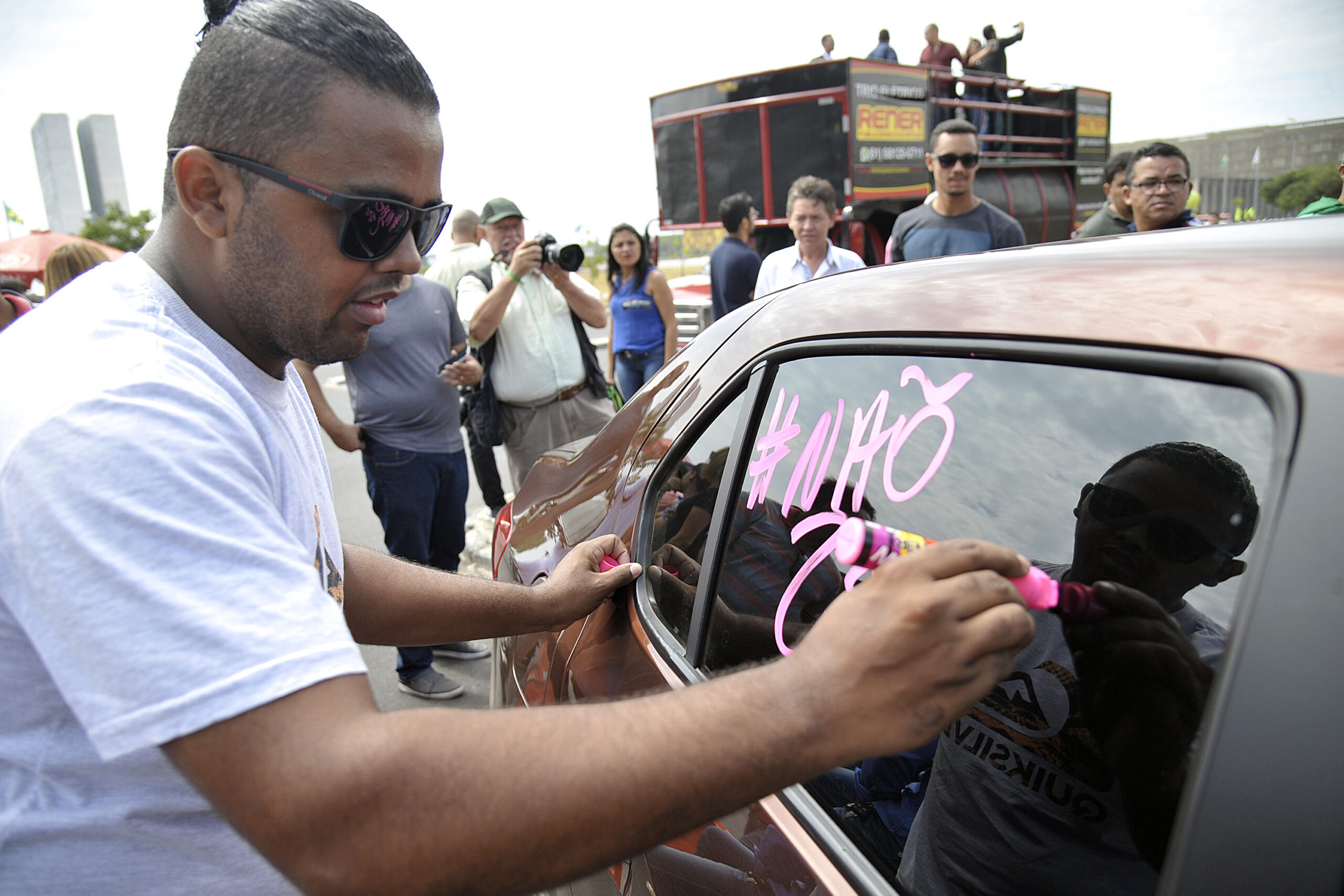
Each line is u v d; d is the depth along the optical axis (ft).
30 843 2.50
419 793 2.07
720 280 18.04
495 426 13.38
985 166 30.17
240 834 2.16
